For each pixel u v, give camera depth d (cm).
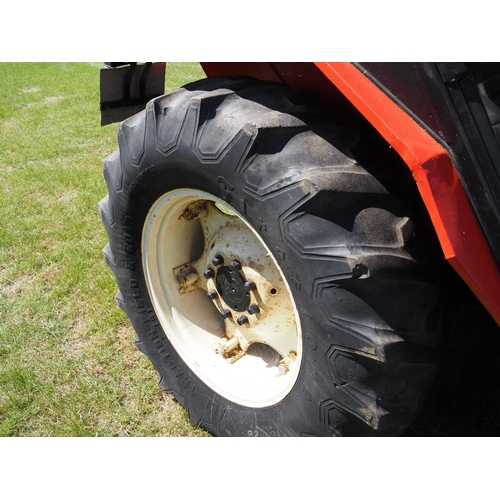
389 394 148
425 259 147
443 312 159
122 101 247
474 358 238
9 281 322
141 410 230
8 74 1047
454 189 124
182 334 220
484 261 130
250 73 191
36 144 589
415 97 125
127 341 270
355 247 138
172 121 170
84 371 251
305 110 156
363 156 151
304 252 142
